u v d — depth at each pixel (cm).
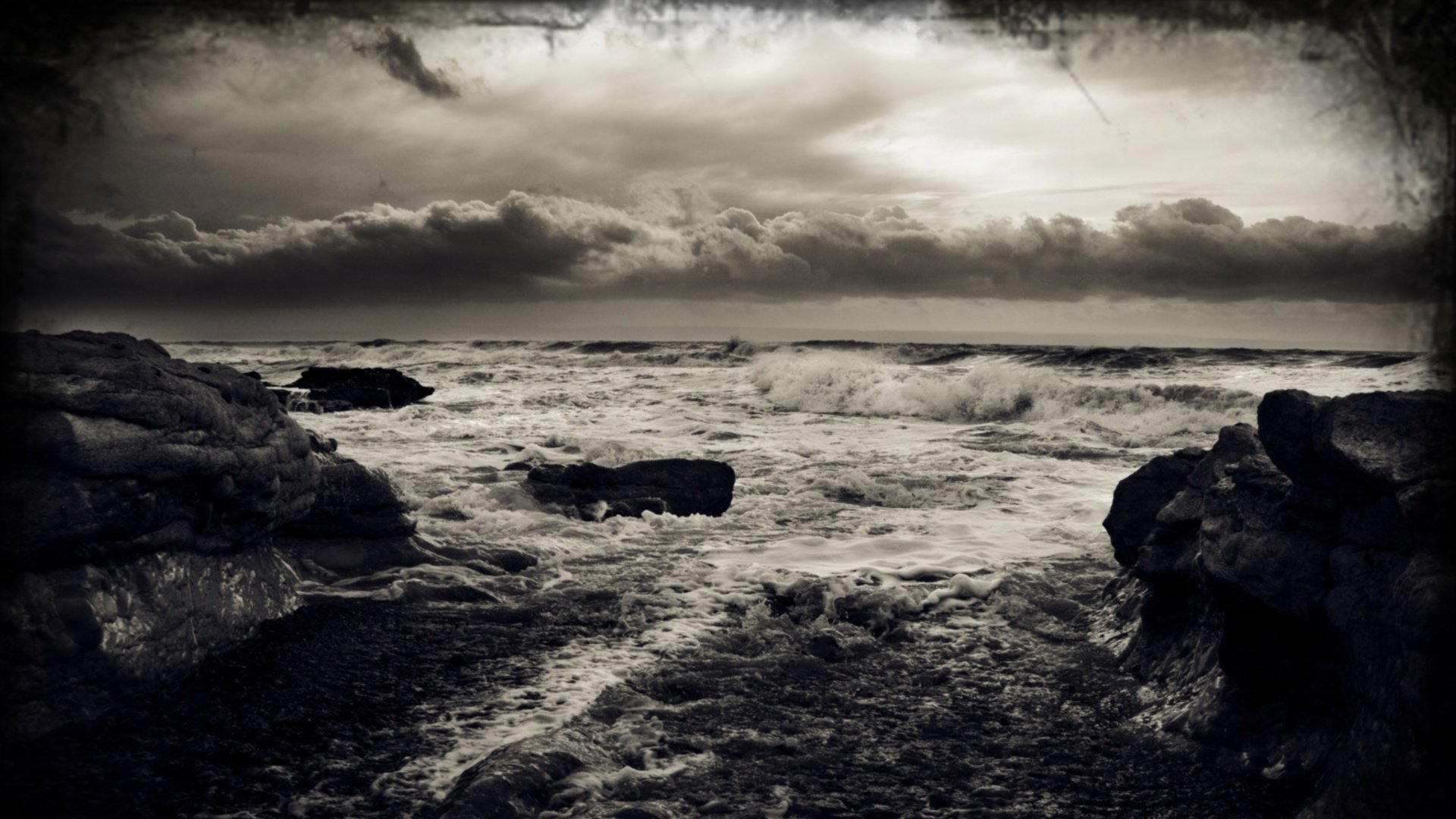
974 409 1628
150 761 352
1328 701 346
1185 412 1477
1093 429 1393
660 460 855
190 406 432
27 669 367
